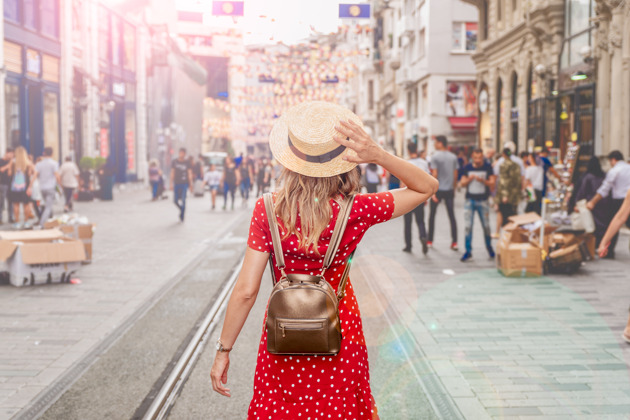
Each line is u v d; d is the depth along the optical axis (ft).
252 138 280.51
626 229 42.19
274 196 7.63
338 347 7.07
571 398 13.38
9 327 19.75
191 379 15.33
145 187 125.39
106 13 105.40
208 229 48.98
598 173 33.94
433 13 108.68
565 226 33.04
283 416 7.32
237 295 7.56
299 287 7.06
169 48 140.36
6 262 27.14
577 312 20.79
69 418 12.89
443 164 36.09
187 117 164.86
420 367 15.60
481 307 21.68
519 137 74.33
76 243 27.07
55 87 83.25
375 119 181.27
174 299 24.06
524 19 69.62
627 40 45.65
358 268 30.09
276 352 7.05
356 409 7.48
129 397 14.06
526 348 16.92
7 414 12.98
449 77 110.11
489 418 12.37
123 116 115.85
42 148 77.92
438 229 47.29
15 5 71.05
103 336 18.85
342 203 7.57
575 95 56.65
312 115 7.46
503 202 37.42
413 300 22.93
